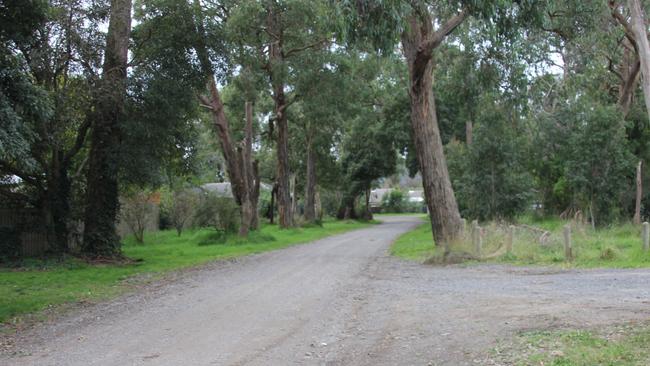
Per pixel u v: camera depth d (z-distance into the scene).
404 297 10.83
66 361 7.15
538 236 18.25
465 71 23.12
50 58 15.98
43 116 11.45
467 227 19.88
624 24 22.92
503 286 11.68
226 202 28.92
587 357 5.98
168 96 17.78
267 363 6.75
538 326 7.59
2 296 12.31
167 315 9.92
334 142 53.59
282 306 10.38
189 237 32.09
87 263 18.52
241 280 14.24
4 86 10.69
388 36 12.02
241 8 24.86
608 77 31.33
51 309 10.98
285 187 40.50
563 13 20.64
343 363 6.62
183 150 20.86
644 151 31.55
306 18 26.22
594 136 25.45
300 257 20.31
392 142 47.06
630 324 7.35
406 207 97.81
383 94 40.66
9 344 8.28
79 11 16.94
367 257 19.95
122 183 21.50
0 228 19.22
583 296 9.99
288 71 28.98
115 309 10.78
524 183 28.19
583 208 27.05
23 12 12.87
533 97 27.94
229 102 33.59
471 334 7.49
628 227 22.39
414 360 6.57
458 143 37.53
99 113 17.88
